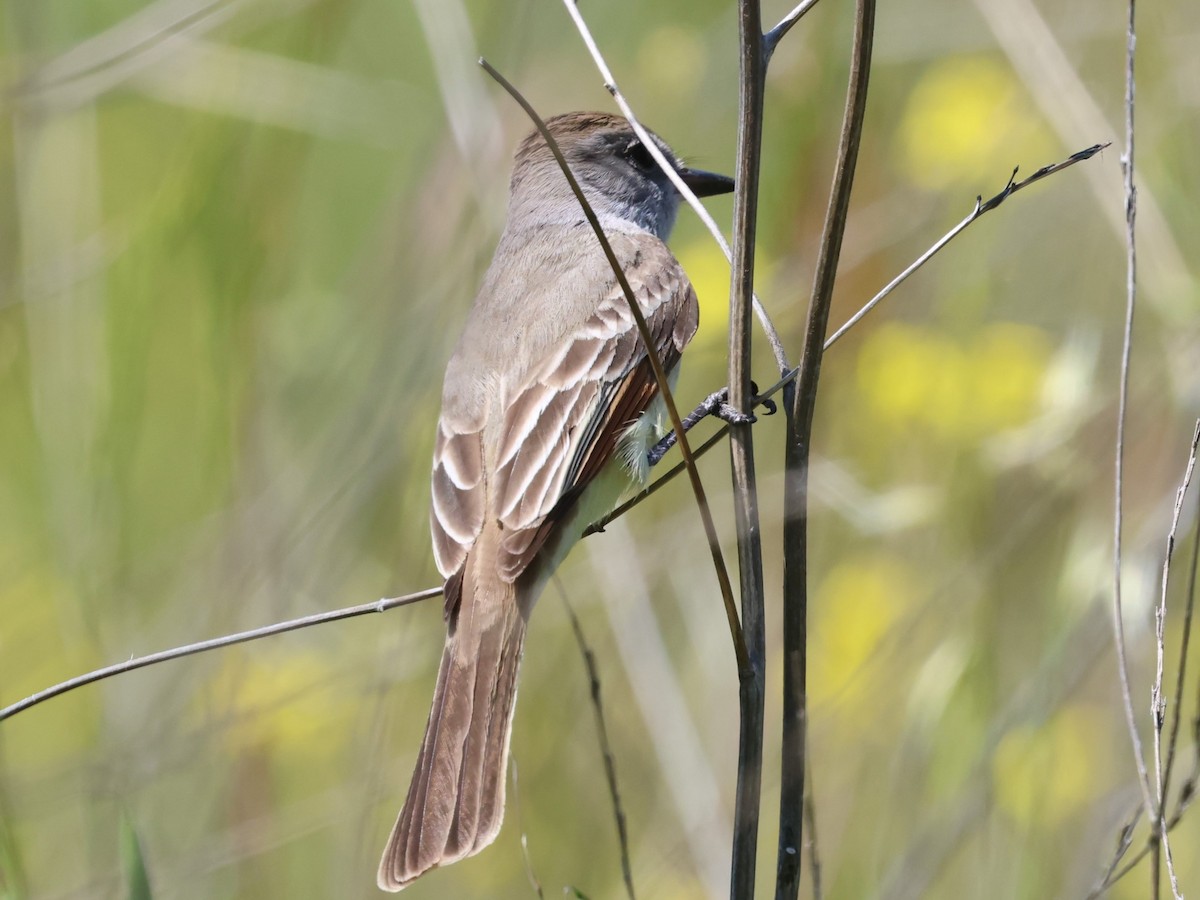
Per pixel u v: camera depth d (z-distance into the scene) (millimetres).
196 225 11938
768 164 12523
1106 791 9914
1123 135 11570
